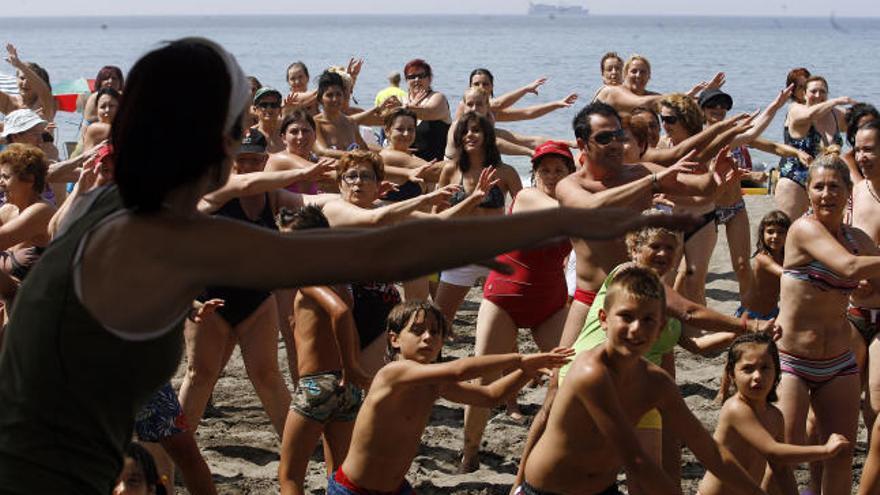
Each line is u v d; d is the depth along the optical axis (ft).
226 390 29.76
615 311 16.94
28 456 7.71
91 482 7.93
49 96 45.21
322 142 39.09
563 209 7.59
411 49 321.52
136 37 597.11
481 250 7.54
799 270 21.97
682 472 25.17
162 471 20.68
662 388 17.70
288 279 7.57
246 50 322.75
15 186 23.52
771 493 21.52
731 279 41.45
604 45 367.66
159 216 7.68
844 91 137.28
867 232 25.50
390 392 18.93
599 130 23.50
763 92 140.87
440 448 26.22
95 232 7.61
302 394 21.03
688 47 346.13
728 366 20.31
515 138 42.96
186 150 7.70
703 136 28.71
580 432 17.26
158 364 7.78
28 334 7.62
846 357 22.21
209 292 22.90
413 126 36.40
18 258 23.07
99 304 7.50
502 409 28.50
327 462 21.99
